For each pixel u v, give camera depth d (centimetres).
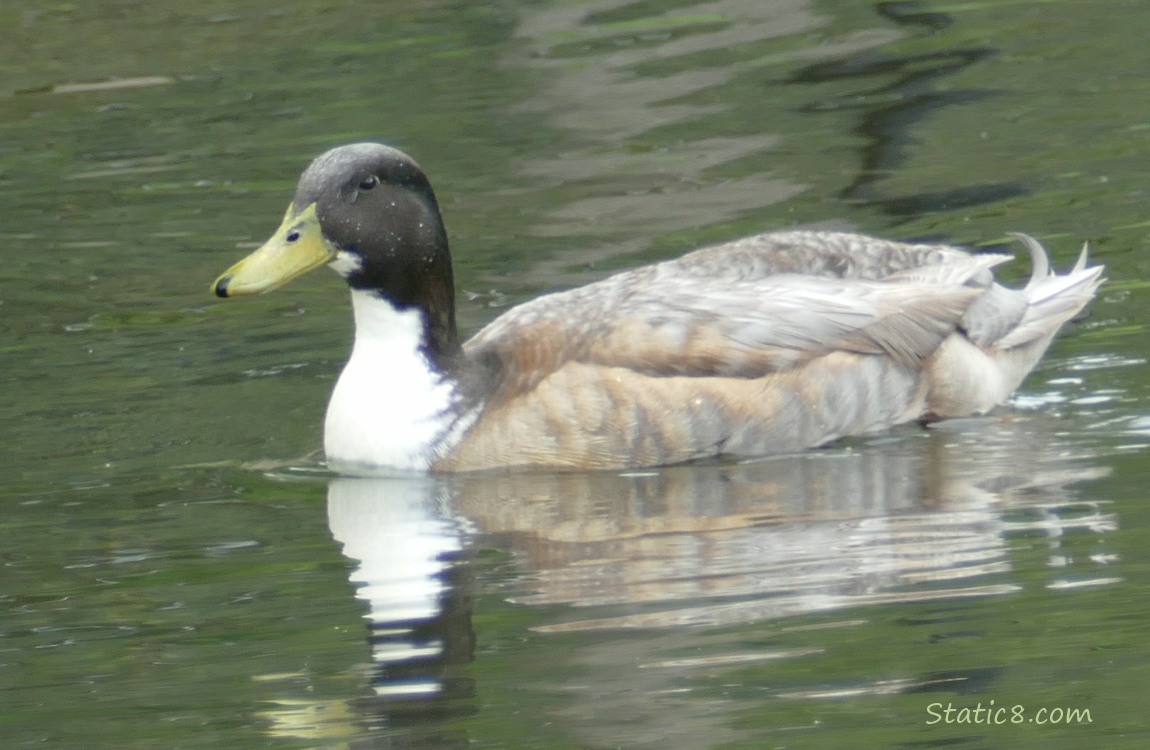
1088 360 1421
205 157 2072
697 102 2128
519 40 2400
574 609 1017
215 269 1750
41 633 1031
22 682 968
